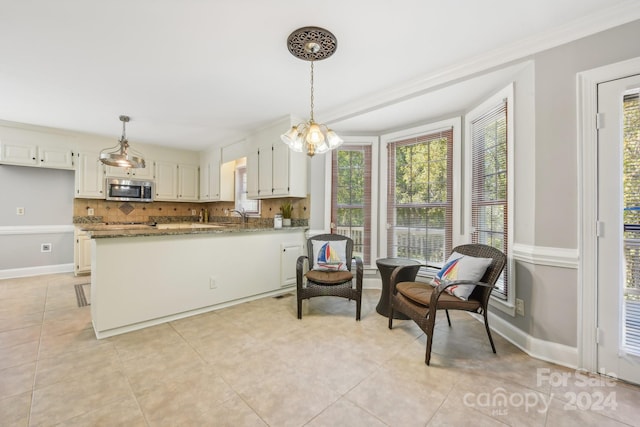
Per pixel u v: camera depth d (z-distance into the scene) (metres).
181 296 2.72
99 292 2.26
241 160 4.96
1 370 1.80
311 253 3.22
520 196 2.19
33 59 2.24
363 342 2.24
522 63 2.08
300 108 3.31
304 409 1.48
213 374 1.79
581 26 1.81
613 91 1.75
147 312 2.51
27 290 3.55
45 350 2.07
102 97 2.98
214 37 1.98
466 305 2.04
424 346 2.18
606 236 1.78
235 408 1.48
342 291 2.72
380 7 1.69
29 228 4.29
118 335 2.33
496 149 2.54
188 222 5.78
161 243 2.60
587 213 1.83
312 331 2.45
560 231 1.93
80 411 1.44
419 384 1.70
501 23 1.84
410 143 3.52
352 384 1.69
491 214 2.62
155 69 2.41
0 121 3.73
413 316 2.13
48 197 4.43
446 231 3.18
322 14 1.75
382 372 1.82
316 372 1.82
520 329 2.17
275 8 1.69
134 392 1.60
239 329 2.48
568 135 1.90
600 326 1.80
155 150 5.10
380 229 3.74
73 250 4.65
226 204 5.35
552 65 1.96
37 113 3.45
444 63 2.33
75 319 2.64
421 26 1.87
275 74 2.50
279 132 3.68
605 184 1.78
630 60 1.68
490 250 2.29
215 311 2.92
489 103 2.57
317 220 3.81
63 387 1.64
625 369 1.72
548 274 1.98
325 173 3.84
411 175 3.51
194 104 3.18
